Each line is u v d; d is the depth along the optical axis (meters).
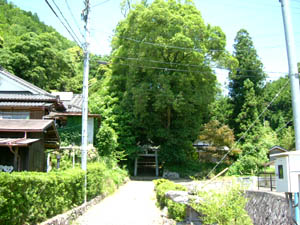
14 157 11.55
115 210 12.90
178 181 26.33
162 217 11.12
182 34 25.83
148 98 27.59
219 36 28.89
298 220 6.49
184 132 29.66
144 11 27.41
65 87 45.22
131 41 28.94
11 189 6.72
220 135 30.25
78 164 19.16
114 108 30.14
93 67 54.69
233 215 7.29
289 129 34.47
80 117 23.17
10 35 47.88
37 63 39.69
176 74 27.69
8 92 21.88
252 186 14.64
